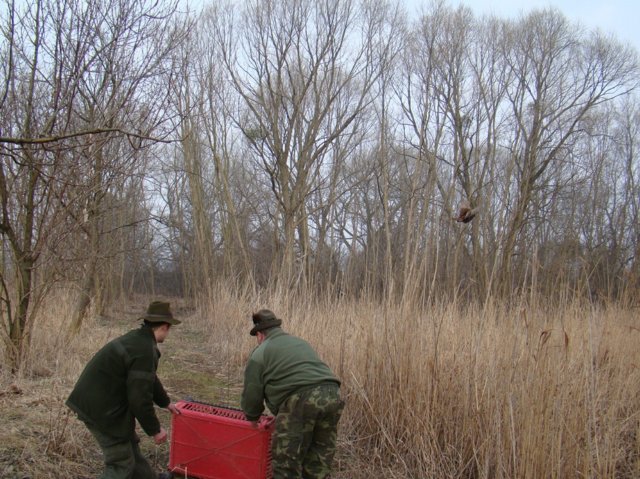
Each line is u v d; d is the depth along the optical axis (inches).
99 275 600.1
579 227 261.6
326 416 163.5
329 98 668.7
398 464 198.7
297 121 670.5
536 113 770.8
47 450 176.6
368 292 260.1
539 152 776.3
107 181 268.2
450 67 676.7
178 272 1341.0
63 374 263.0
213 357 397.7
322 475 165.2
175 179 1057.5
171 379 311.1
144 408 147.6
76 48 242.1
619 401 187.2
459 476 182.1
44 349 282.2
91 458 183.3
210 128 740.0
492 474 180.4
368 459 207.0
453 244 278.8
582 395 168.6
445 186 659.4
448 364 206.2
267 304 368.2
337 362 252.1
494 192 469.4
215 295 557.0
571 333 197.6
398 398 211.9
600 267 251.0
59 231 262.2
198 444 175.0
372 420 220.2
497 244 265.1
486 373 188.5
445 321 222.5
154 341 153.3
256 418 168.7
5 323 277.9
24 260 260.1
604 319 219.3
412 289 223.8
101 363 148.0
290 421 160.4
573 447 163.3
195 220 840.3
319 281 347.9
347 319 257.8
